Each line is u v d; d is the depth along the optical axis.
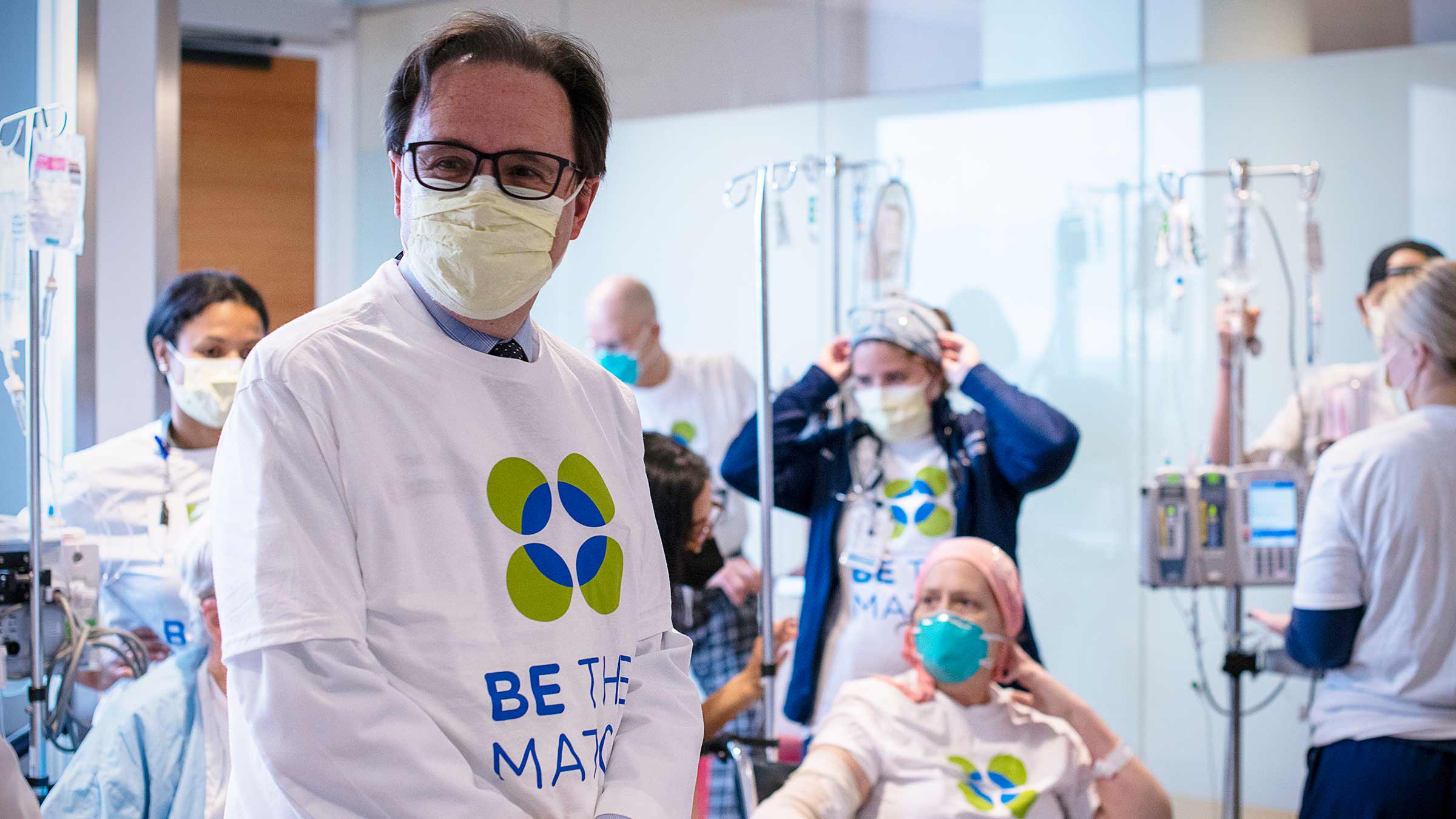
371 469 1.00
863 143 3.72
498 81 1.06
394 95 1.11
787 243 2.79
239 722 1.01
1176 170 3.79
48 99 2.15
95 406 2.24
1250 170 2.96
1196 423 3.63
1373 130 3.70
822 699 2.44
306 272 4.37
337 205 4.20
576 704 1.06
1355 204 3.72
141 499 2.22
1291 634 2.21
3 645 1.77
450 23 1.10
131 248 2.67
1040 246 3.58
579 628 1.09
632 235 3.89
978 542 2.12
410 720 0.95
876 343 2.45
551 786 1.03
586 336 3.92
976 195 3.63
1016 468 2.46
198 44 4.19
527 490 1.08
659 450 2.21
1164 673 3.72
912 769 1.96
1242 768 3.66
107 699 1.71
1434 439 2.04
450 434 1.05
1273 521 2.67
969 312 3.65
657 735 1.15
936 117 3.66
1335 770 2.13
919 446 2.54
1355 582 2.10
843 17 3.72
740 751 2.08
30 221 1.78
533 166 1.07
